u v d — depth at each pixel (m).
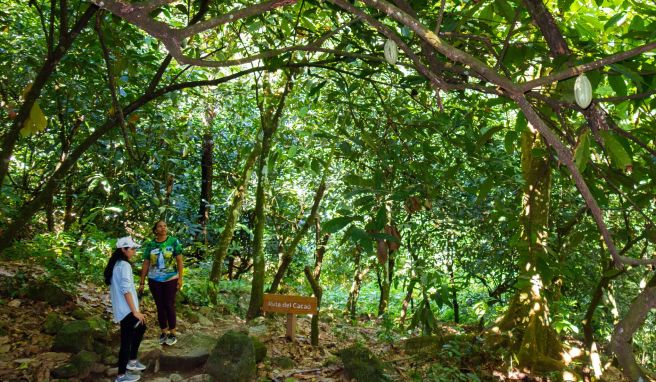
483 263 9.05
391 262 10.24
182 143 9.38
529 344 6.66
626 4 3.72
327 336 8.05
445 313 12.17
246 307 8.84
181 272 6.30
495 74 1.37
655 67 2.83
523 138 6.83
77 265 7.78
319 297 7.35
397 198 2.77
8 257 7.45
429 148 4.20
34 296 6.52
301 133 5.96
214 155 11.41
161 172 10.42
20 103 7.10
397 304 13.52
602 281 5.68
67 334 5.51
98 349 5.60
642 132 3.07
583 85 1.46
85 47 6.04
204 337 6.26
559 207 8.27
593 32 3.93
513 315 7.21
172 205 10.04
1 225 7.72
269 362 6.21
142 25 1.26
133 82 6.98
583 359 6.75
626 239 4.79
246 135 10.78
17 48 6.79
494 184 4.49
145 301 7.44
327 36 1.91
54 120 7.93
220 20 1.29
